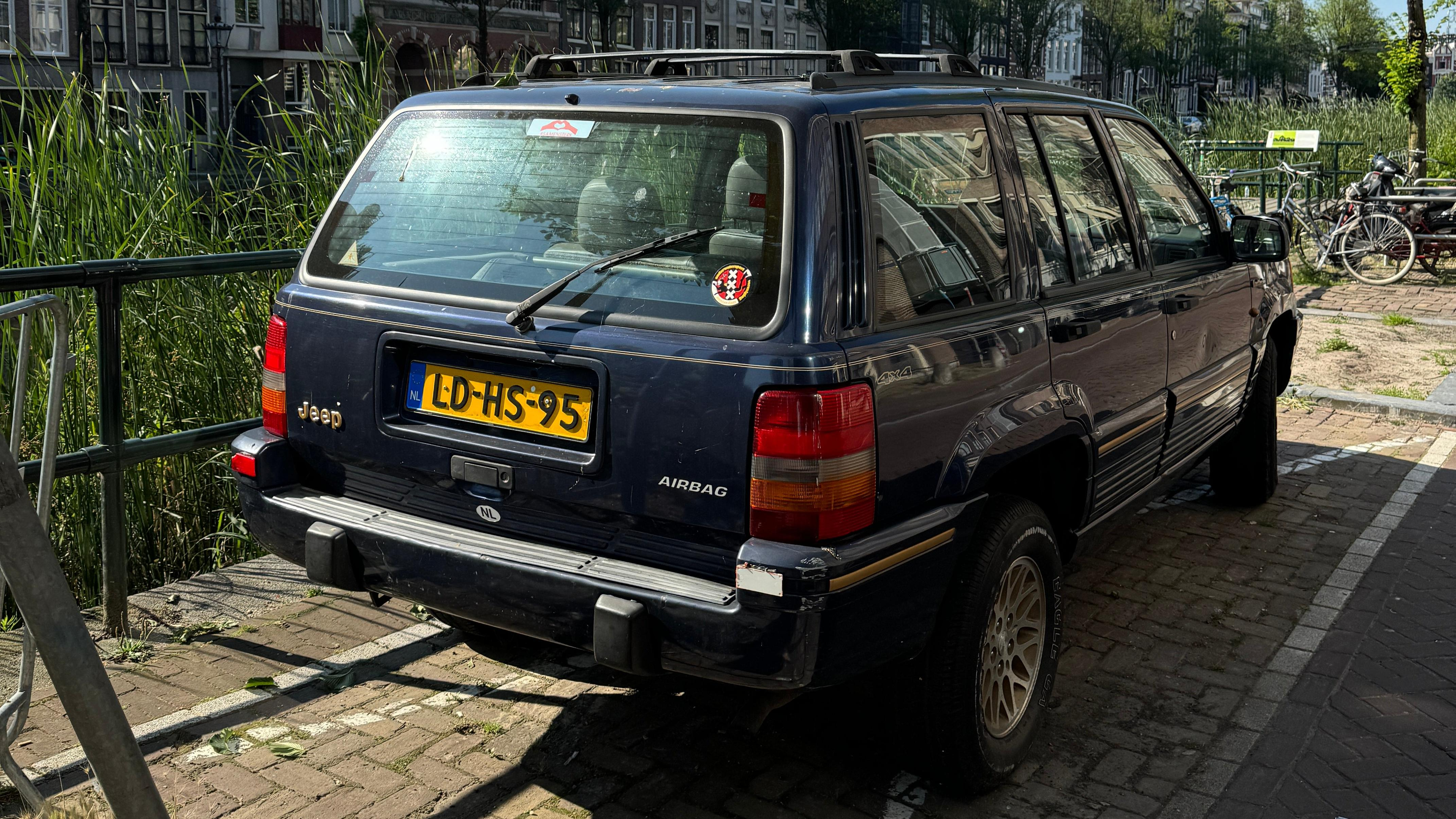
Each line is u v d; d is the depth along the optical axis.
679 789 3.37
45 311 4.38
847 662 2.78
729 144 2.92
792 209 2.78
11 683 3.75
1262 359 5.61
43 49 37.25
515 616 2.98
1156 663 4.32
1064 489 3.79
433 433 3.13
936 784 3.41
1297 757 3.68
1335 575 5.21
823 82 3.04
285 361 3.42
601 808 3.27
